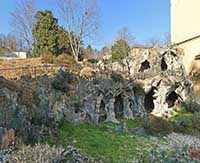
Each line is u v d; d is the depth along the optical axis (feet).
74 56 102.99
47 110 44.39
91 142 43.06
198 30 86.17
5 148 29.81
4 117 36.01
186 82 70.38
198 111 66.90
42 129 40.24
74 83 56.03
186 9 91.56
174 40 95.66
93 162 35.81
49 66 67.05
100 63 86.79
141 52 85.51
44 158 26.89
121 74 67.31
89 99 54.49
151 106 68.74
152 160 30.32
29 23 143.23
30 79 53.67
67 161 30.66
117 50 102.37
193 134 56.95
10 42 152.35
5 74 56.80
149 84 66.69
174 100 70.54
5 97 39.55
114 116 57.41
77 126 48.67
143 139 49.42
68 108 50.49
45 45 101.96
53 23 105.40
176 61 84.64
